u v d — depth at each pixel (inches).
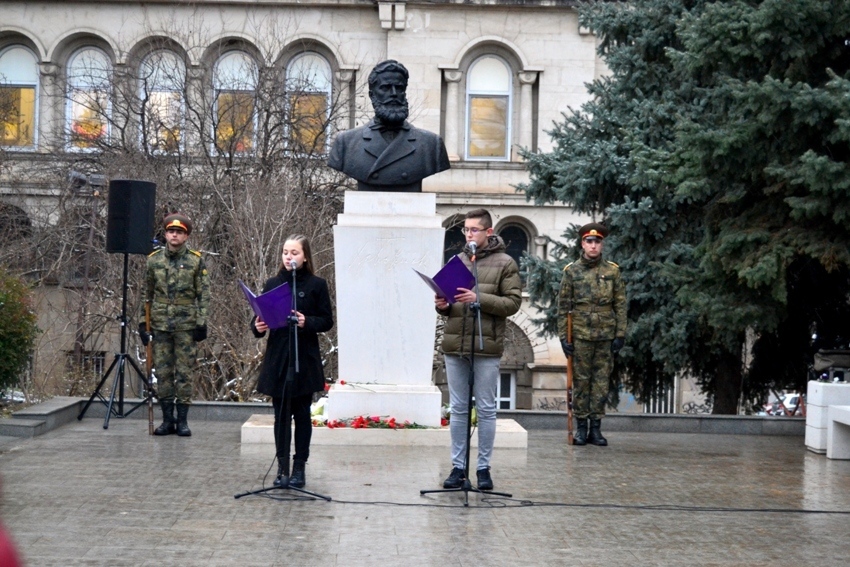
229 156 978.7
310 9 1347.2
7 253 909.8
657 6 789.2
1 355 486.0
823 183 540.1
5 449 427.5
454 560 264.7
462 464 354.0
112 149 1035.3
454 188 1381.6
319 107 1243.8
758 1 629.9
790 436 542.0
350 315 455.8
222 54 1347.2
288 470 349.7
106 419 498.0
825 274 701.9
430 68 1368.1
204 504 325.4
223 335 747.4
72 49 1370.6
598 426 486.6
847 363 536.7
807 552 280.2
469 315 348.2
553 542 286.2
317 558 264.2
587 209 815.7
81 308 840.9
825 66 595.8
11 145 1286.9
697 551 279.3
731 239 589.3
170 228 476.7
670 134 770.8
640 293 748.0
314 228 847.7
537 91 1386.6
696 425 550.6
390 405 455.2
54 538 278.2
